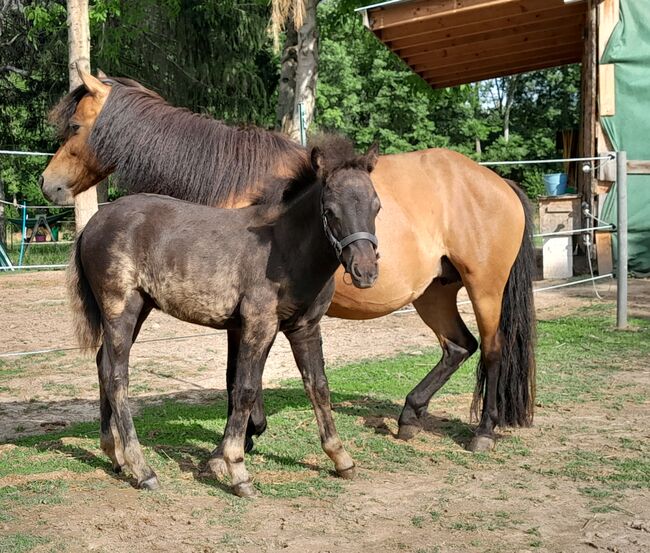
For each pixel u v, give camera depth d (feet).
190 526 13.08
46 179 18.44
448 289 19.03
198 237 14.71
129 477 15.67
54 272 60.80
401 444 17.99
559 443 17.76
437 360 26.73
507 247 17.97
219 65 81.30
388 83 132.67
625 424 19.08
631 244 41.32
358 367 25.80
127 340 15.10
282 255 14.26
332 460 15.78
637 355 26.13
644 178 40.57
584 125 45.65
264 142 17.26
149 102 17.63
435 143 136.05
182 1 77.36
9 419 20.84
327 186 13.25
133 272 14.96
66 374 26.53
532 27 48.37
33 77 90.02
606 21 41.01
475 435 17.69
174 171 17.15
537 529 12.88
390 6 42.70
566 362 25.43
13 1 81.46
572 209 43.27
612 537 12.50
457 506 13.99
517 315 18.22
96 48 73.82
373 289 17.15
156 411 21.11
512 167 152.35
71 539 12.47
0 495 14.47
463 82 63.77
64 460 16.71
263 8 79.51
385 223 17.07
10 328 35.37
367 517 13.47
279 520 13.35
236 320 14.88
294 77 58.70
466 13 43.27
